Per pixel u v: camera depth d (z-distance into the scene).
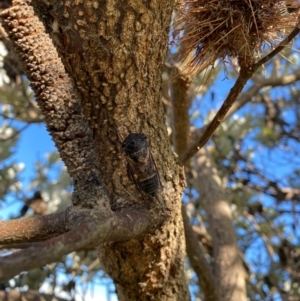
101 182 0.18
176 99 0.31
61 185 0.49
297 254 0.53
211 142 0.60
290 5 0.25
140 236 0.23
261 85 0.45
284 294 0.45
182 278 0.26
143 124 0.22
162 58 0.22
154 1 0.20
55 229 0.17
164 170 0.22
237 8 0.23
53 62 0.20
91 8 0.20
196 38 0.24
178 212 0.23
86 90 0.22
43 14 0.21
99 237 0.16
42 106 0.20
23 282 0.44
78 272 0.44
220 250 0.42
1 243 0.17
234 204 0.57
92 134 0.21
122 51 0.21
